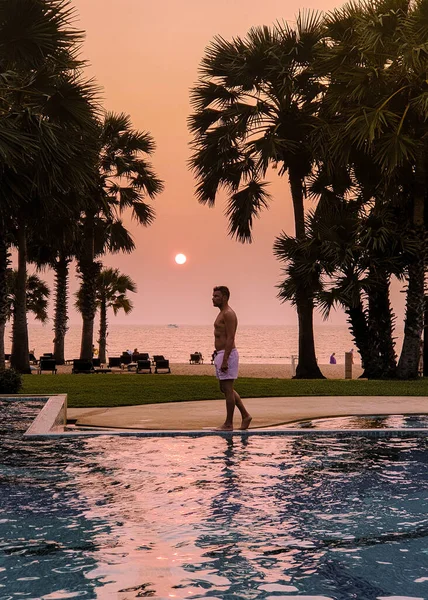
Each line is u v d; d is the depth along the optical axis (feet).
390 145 58.90
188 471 19.24
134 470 19.38
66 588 10.16
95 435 25.71
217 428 26.96
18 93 47.19
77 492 16.66
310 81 76.02
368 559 11.56
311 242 68.23
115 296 154.30
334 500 15.90
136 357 127.85
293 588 10.16
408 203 70.59
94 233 102.47
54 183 45.44
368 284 66.90
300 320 78.54
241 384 56.39
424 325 71.67
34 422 27.35
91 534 13.08
